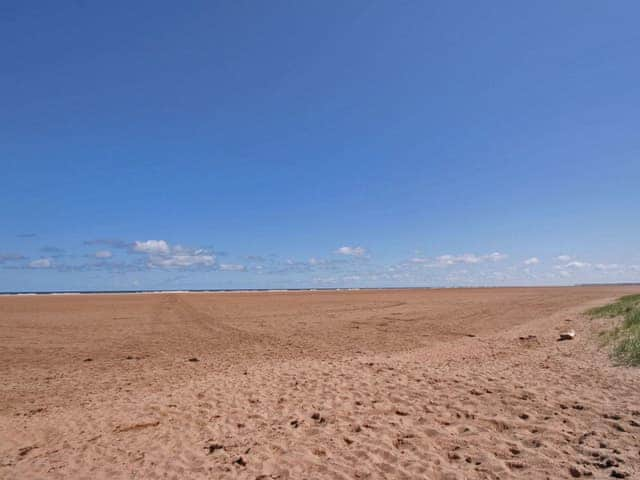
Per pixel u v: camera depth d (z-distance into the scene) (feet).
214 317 92.38
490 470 15.52
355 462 17.06
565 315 75.56
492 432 19.04
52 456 19.62
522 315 84.07
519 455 16.57
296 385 29.89
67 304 136.77
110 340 59.52
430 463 16.46
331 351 47.26
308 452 18.38
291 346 52.16
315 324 77.41
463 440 18.37
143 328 73.20
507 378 28.17
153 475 17.24
